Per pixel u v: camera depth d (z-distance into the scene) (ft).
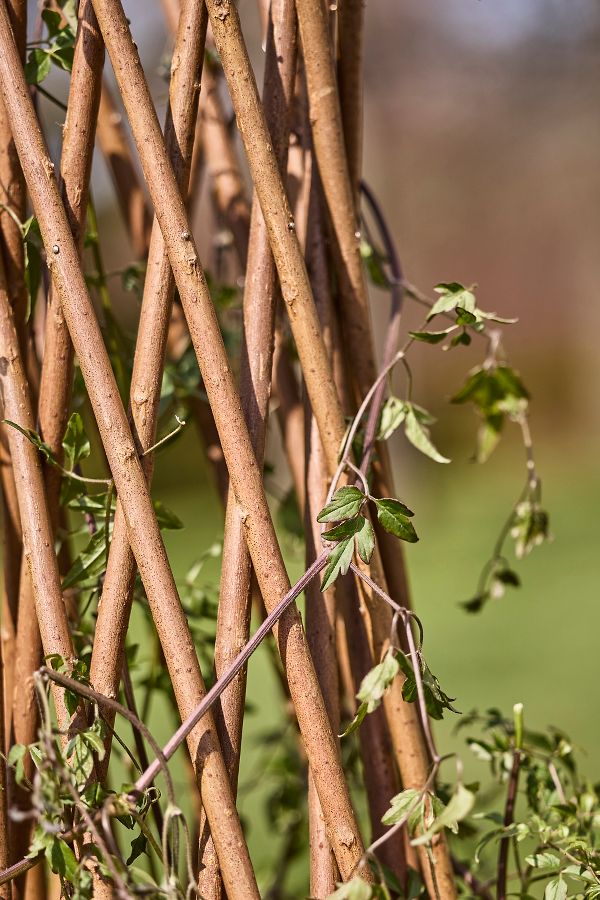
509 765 5.67
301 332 5.30
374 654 5.41
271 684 15.37
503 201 42.47
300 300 5.29
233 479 5.20
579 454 49.47
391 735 5.45
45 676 5.06
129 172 6.10
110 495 5.34
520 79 30.25
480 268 51.47
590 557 27.78
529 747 5.76
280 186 5.26
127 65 5.18
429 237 43.09
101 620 5.23
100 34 5.28
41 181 5.22
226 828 5.14
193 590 6.09
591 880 5.35
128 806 5.07
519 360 56.95
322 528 5.41
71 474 5.32
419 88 30.22
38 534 5.28
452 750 12.16
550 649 19.92
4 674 5.44
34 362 5.57
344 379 5.54
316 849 5.29
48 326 5.33
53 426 5.35
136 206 6.10
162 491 41.42
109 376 5.20
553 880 5.33
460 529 33.37
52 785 5.02
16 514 5.49
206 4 5.21
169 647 5.16
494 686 17.85
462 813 4.98
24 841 5.45
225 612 5.22
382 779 5.51
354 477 5.42
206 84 6.05
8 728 5.47
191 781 5.90
